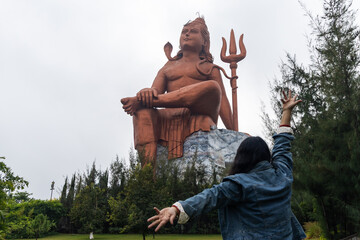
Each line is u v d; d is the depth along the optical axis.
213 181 35.84
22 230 37.47
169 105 44.09
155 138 44.47
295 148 11.09
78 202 34.00
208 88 43.34
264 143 2.52
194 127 44.97
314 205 11.17
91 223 31.03
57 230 42.59
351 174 9.27
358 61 10.63
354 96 9.82
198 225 33.41
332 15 11.45
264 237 2.11
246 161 2.43
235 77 54.00
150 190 25.88
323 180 9.59
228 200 2.18
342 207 10.04
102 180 42.56
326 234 10.86
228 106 52.25
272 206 2.18
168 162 39.88
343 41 10.87
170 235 31.30
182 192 34.44
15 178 10.47
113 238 30.14
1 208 9.63
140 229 23.97
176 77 50.03
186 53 52.06
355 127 9.66
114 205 26.12
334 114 10.42
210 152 42.75
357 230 9.46
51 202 43.75
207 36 54.00
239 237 2.16
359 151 9.02
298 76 12.12
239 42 56.66
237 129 51.25
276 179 2.33
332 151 9.73
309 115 11.19
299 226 2.47
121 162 39.16
